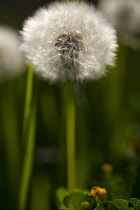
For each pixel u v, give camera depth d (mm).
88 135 408
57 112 421
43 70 289
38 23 291
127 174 341
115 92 430
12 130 384
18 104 420
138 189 291
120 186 320
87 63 285
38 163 387
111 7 436
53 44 287
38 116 431
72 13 293
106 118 426
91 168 362
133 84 472
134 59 471
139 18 430
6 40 407
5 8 621
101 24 295
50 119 427
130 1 437
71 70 286
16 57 405
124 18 428
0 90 400
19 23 596
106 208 265
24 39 291
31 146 333
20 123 404
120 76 430
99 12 300
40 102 435
